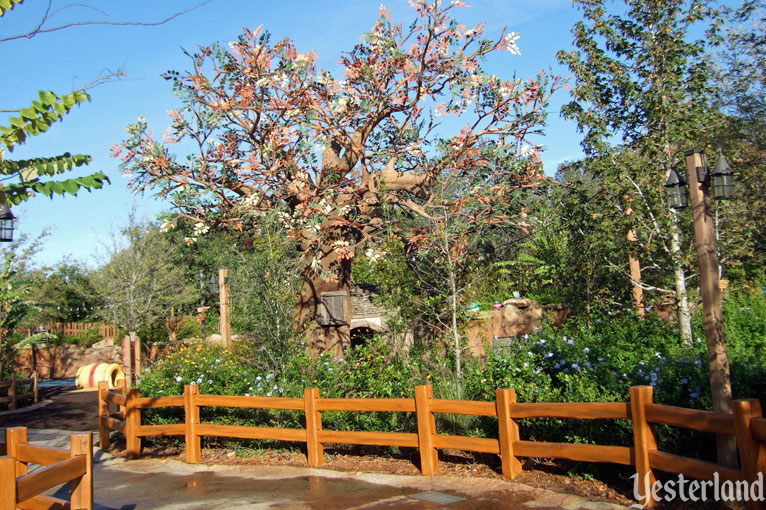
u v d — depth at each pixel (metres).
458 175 13.76
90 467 4.60
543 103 12.86
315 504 6.39
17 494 3.87
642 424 5.50
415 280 11.07
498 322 14.00
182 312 33.03
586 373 7.77
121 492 7.54
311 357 10.41
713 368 5.56
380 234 13.42
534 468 6.84
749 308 12.23
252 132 13.68
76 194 4.55
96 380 23.45
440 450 8.01
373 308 16.53
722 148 12.80
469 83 12.68
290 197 13.70
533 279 18.70
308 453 8.10
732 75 15.86
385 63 13.09
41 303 31.88
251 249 13.31
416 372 9.41
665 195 11.25
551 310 15.61
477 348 11.83
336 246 13.23
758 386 6.53
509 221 13.45
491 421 7.63
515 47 12.73
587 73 12.27
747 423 4.62
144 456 9.81
